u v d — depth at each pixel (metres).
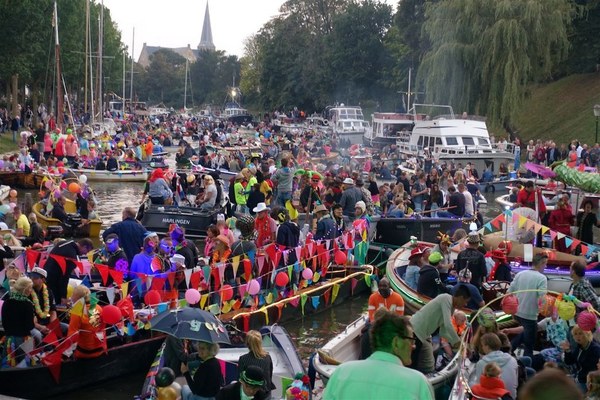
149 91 182.88
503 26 48.28
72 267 12.88
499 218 18.39
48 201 25.61
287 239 16.77
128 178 40.69
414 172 37.94
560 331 11.53
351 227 19.97
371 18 92.44
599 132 52.38
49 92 78.12
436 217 23.75
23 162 36.25
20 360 11.78
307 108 107.44
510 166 45.38
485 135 45.47
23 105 77.38
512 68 48.44
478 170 42.91
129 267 15.00
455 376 10.56
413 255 16.22
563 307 11.30
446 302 10.34
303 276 16.88
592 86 60.41
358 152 49.25
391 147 50.28
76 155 42.03
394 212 23.23
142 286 13.23
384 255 21.67
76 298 12.11
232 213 24.20
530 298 12.01
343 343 11.73
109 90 118.38
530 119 62.69
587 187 20.58
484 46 49.16
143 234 15.45
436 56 50.28
